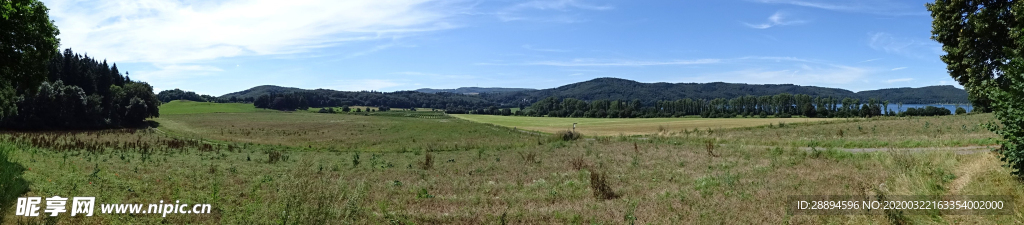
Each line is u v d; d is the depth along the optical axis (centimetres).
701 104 13912
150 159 2311
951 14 1839
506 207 1158
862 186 1107
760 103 12744
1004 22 1569
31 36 1780
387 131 6750
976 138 2300
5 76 1859
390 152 3441
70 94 6781
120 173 1650
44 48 1872
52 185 1179
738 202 1053
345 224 840
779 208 970
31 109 6272
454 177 1981
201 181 1573
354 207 887
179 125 7931
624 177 1755
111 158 2283
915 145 2272
